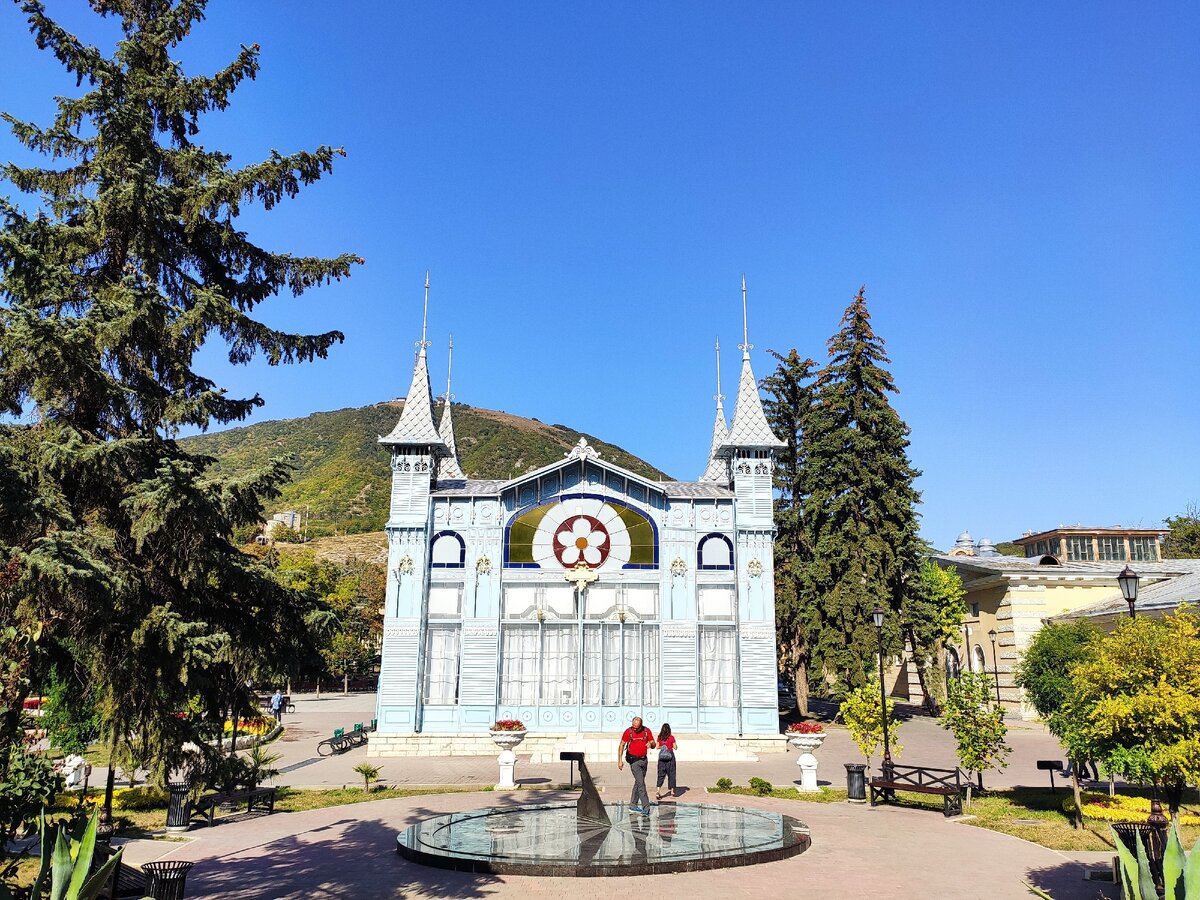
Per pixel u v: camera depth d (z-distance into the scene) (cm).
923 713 4303
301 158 1393
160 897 1133
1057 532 5750
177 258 1408
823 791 2198
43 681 1232
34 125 1320
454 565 3319
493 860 1356
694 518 3372
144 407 1256
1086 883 1273
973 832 1672
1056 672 2070
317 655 1442
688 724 3184
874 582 3869
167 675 1195
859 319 4272
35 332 1052
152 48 1377
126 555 1198
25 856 1392
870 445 4050
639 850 1430
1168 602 3031
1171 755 1341
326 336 1508
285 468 1226
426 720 3177
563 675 3241
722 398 4125
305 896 1225
